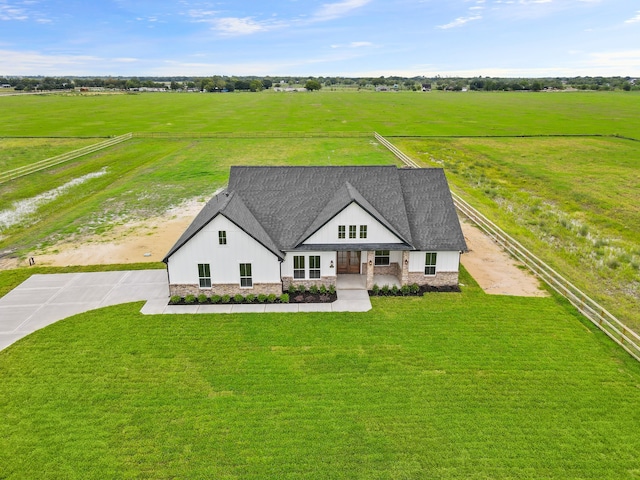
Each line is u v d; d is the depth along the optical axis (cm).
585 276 3041
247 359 2072
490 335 2264
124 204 4538
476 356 2091
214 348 2156
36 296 2661
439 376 1952
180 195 4819
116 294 2692
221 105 15262
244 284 2644
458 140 8288
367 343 2198
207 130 9244
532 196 5012
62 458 1537
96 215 4222
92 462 1521
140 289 2755
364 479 1455
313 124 10225
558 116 11719
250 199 2909
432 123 10481
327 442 1602
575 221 4225
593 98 18225
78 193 4959
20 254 3322
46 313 2470
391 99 18375
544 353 2114
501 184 5506
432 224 2802
